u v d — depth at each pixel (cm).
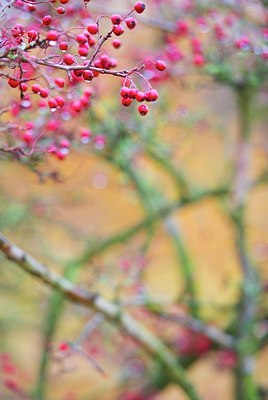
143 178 486
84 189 639
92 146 360
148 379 508
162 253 691
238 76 363
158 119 411
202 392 682
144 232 546
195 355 501
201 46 343
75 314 503
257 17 369
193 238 721
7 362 447
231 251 700
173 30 346
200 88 416
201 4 361
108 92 370
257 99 492
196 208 721
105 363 552
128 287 423
